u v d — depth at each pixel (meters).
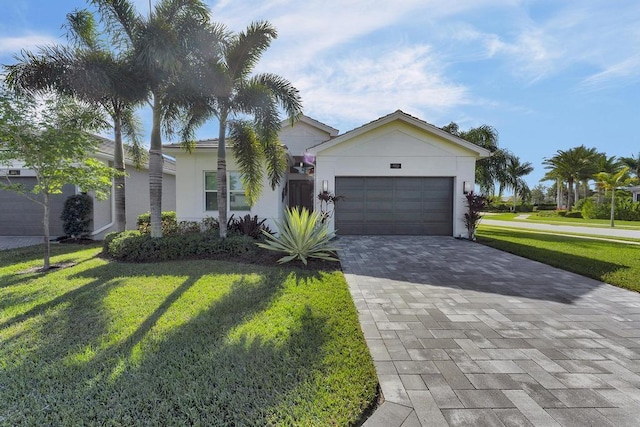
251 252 7.86
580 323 4.01
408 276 6.33
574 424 2.22
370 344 3.42
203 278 5.80
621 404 2.43
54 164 6.65
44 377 2.71
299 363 2.94
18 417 2.23
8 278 5.87
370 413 2.35
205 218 11.03
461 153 11.95
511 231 16.23
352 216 12.18
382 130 11.95
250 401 2.41
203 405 2.36
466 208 11.95
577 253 8.79
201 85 7.74
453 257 8.22
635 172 36.53
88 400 2.42
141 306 4.34
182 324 3.76
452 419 2.26
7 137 6.27
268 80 8.66
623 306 4.64
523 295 5.14
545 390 2.60
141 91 7.49
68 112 7.64
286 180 14.92
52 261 7.57
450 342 3.47
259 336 3.45
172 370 2.80
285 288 5.26
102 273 6.14
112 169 7.99
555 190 58.03
